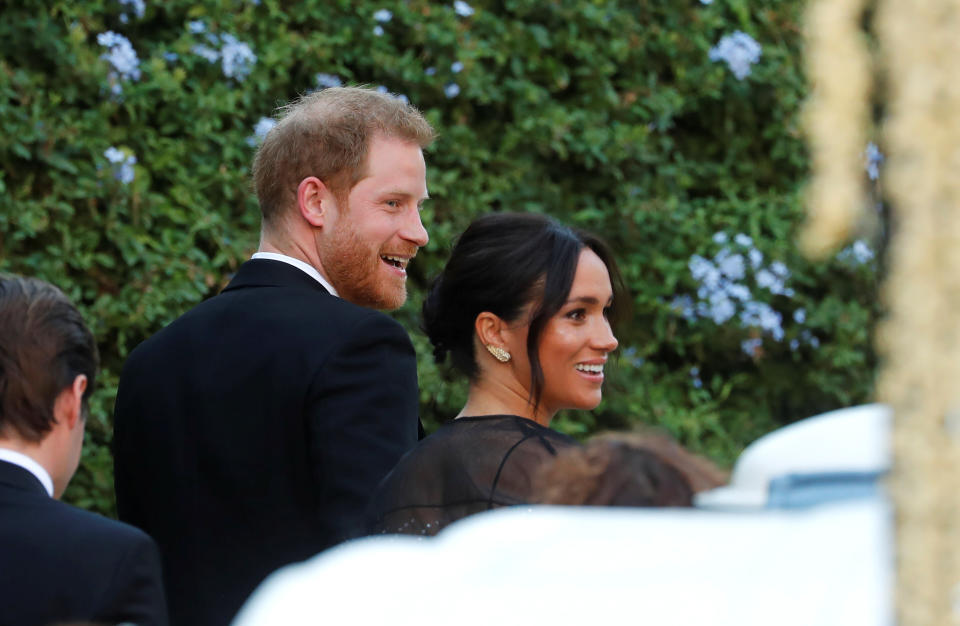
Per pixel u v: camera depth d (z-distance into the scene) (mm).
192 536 6254
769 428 14859
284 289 6633
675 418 14062
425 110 13906
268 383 6180
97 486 11352
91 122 11945
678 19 15289
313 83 13359
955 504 1620
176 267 11953
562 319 5641
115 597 4508
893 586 1701
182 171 12273
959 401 1608
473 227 5883
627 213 14398
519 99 14203
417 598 1961
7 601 4426
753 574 1937
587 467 2934
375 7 13766
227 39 12508
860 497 2234
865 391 14883
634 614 1895
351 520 5812
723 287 14398
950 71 1605
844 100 1713
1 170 11430
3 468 4766
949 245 1597
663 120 14805
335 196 6863
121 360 11961
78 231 11742
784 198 15344
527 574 1976
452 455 5188
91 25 12242
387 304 7160
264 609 2014
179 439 6340
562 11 14484
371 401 6137
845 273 14969
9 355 4789
